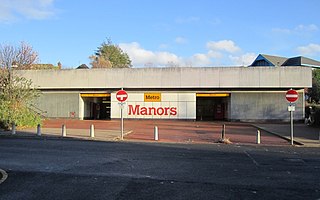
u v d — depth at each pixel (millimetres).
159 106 40812
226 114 43000
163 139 20922
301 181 8781
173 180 8727
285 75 38281
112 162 11516
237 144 18562
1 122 25234
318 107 31547
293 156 13633
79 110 42000
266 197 7172
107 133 23891
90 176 9156
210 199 6957
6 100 26844
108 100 47219
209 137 22188
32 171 9812
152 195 7203
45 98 42406
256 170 10281
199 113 50844
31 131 24109
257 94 39844
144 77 40125
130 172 9758
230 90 40125
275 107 39562
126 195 7184
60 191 7523
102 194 7262
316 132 25703
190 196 7164
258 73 38656
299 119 39312
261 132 26453
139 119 40969
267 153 14539
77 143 17844
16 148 15109
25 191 7512
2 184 8180
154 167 10602
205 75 39344
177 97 40656
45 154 13320
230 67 39094
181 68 39719
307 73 38062
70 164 11039
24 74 41500
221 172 9891
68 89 41969
